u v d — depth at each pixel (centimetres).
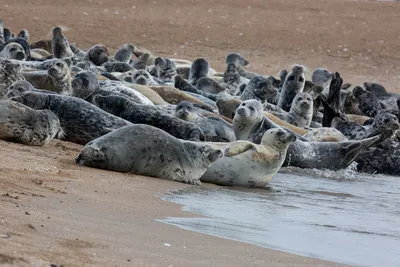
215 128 3616
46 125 2884
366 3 12788
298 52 9200
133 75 5034
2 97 3456
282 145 2962
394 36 10306
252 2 12088
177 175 2738
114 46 8631
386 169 3850
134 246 1627
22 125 2811
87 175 2469
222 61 8394
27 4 10400
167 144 2722
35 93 3188
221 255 1688
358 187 3231
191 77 5897
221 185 2883
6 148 2694
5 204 1797
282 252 1827
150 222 1945
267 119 3631
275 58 8800
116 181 2470
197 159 2784
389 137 3975
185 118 3597
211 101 4716
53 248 1459
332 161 3628
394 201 2919
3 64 3469
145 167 2672
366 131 4222
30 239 1497
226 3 11862
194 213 2175
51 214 1797
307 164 3594
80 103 3197
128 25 9694
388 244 2112
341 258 1869
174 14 10712
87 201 2077
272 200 2636
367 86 6222
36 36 8656
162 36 9356
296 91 4750
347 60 9025
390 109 5494
